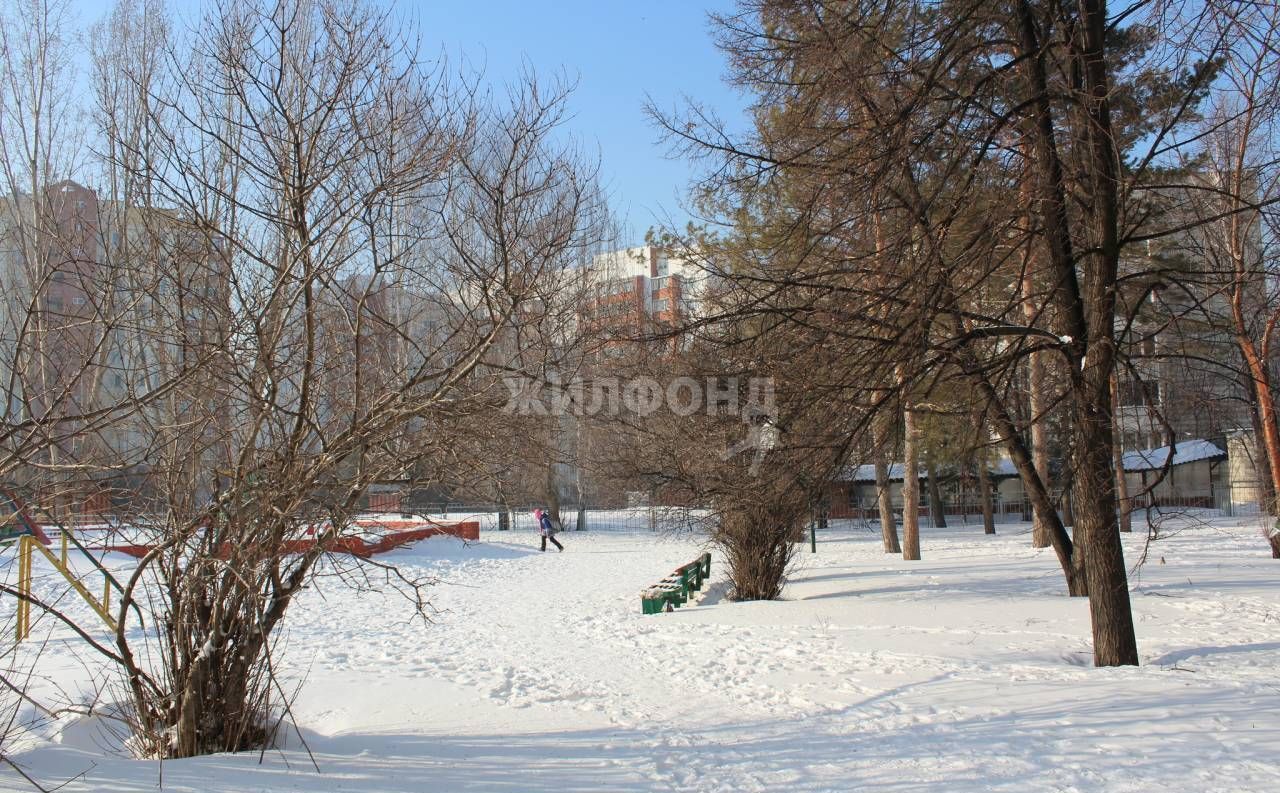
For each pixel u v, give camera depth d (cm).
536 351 653
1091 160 848
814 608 1269
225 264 562
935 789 515
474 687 859
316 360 566
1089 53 818
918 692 756
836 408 813
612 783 545
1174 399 1536
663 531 1694
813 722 689
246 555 570
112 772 532
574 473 3684
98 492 566
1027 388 1344
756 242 1180
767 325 848
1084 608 1174
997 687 752
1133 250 1364
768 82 914
